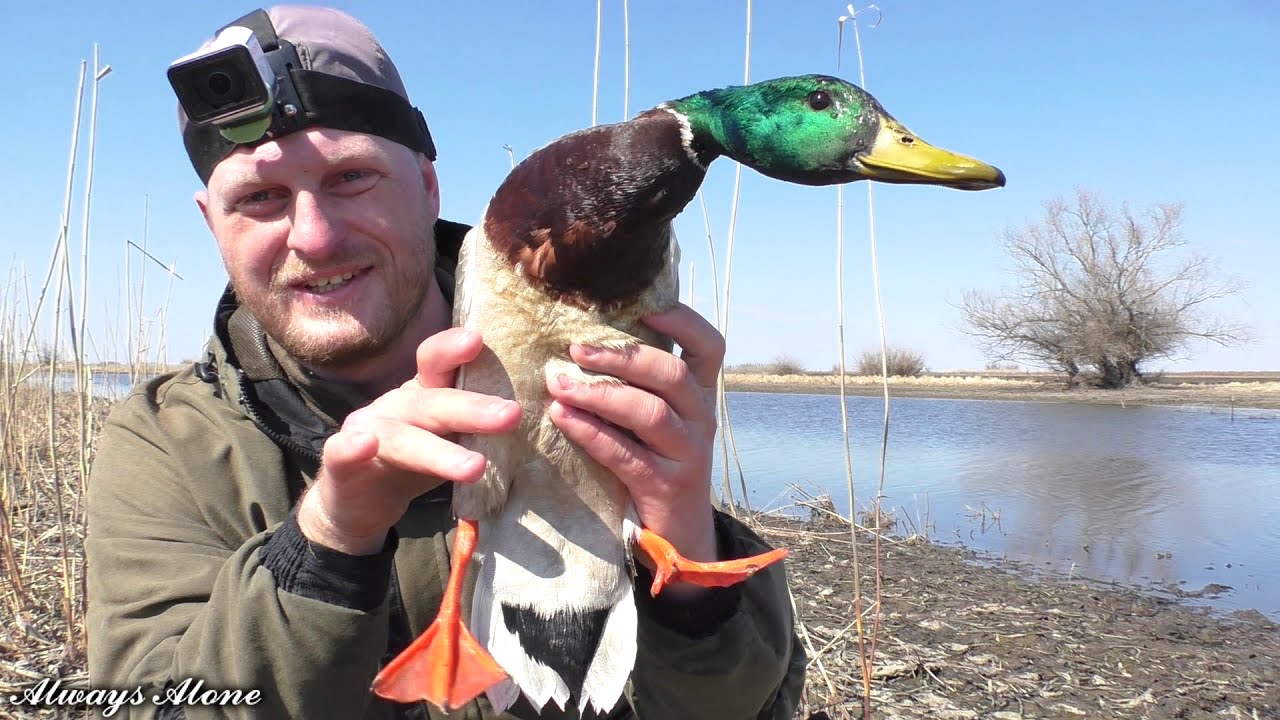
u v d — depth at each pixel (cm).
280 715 51
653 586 56
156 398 72
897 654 159
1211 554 245
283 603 50
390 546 53
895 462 418
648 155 58
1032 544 257
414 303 70
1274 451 450
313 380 69
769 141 63
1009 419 643
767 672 64
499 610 56
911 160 61
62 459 300
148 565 61
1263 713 140
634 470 56
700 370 62
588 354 55
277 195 65
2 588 162
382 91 66
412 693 50
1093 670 156
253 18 63
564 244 56
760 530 194
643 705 65
